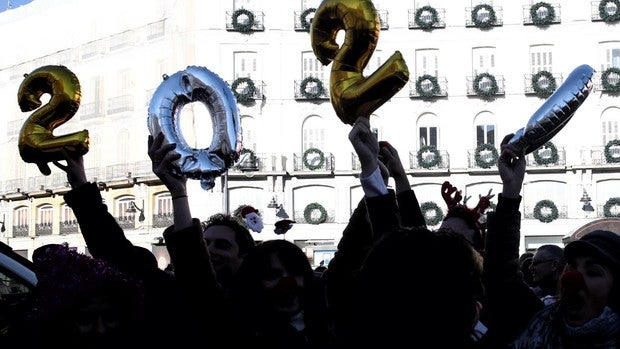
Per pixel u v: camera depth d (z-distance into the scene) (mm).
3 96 60219
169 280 4574
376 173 3879
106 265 3723
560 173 45875
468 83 46625
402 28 47344
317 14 4273
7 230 57875
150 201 50688
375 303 2416
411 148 46750
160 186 50406
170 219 49688
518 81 46438
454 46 46875
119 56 53250
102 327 3639
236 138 4578
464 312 2412
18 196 56719
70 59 56094
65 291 3598
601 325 3713
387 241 2518
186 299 3967
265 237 46344
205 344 4078
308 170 46438
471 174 46188
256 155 46781
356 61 4164
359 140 3920
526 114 46250
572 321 3834
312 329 4305
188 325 4309
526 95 46312
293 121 47031
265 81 47219
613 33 46000
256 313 4242
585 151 45719
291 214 46562
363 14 4102
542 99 46156
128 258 4523
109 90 53844
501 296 4012
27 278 5965
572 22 46188
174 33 49219
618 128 45719
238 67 47469
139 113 51844
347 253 4176
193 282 3934
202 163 4527
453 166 46344
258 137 46906
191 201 46500
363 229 4195
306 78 46781
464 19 47000
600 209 45219
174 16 49312
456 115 46594
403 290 2391
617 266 3742
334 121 46906
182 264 3941
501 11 46750
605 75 45312
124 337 3676
